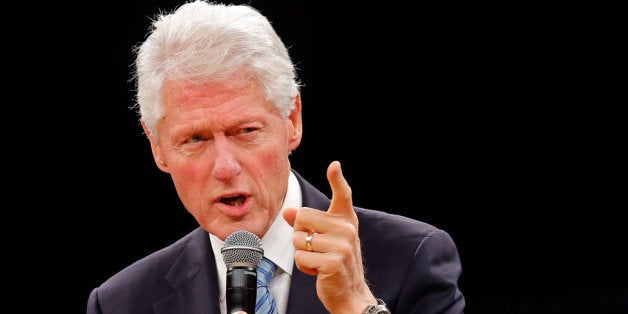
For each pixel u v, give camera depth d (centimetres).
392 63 1692
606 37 1656
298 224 583
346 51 1681
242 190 638
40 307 1662
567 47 1675
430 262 702
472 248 1717
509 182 1702
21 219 1661
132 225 1686
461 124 1705
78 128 1669
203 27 637
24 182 1664
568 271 1689
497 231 1711
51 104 1662
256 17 656
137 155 1684
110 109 1672
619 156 1659
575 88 1675
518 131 1695
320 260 575
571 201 1684
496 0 1692
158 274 751
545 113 1688
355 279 585
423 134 1709
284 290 701
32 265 1667
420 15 1695
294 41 1658
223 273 730
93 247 1680
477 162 1706
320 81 1688
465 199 1709
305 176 1717
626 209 1656
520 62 1689
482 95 1700
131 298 744
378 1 1681
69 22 1650
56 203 1670
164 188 1695
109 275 1680
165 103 646
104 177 1680
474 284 1719
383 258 712
